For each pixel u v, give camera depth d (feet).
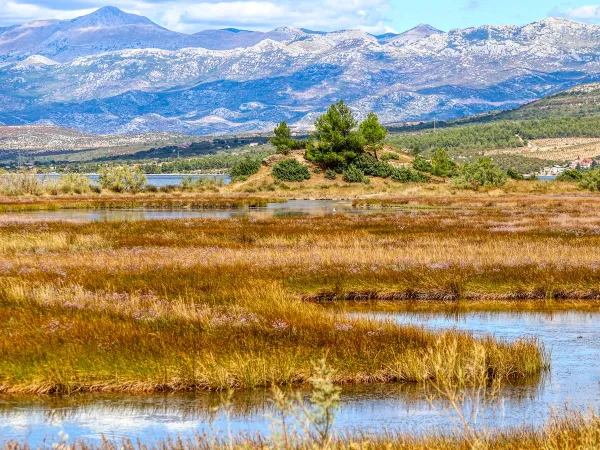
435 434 91.91
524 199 627.46
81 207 598.34
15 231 330.54
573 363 131.64
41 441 92.32
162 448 87.61
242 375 116.06
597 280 204.85
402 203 612.70
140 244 285.64
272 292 173.68
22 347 121.08
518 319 172.45
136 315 144.15
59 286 176.04
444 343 122.93
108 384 114.62
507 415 102.99
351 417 102.83
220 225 377.50
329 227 366.63
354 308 185.88
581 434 78.07
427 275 205.26
